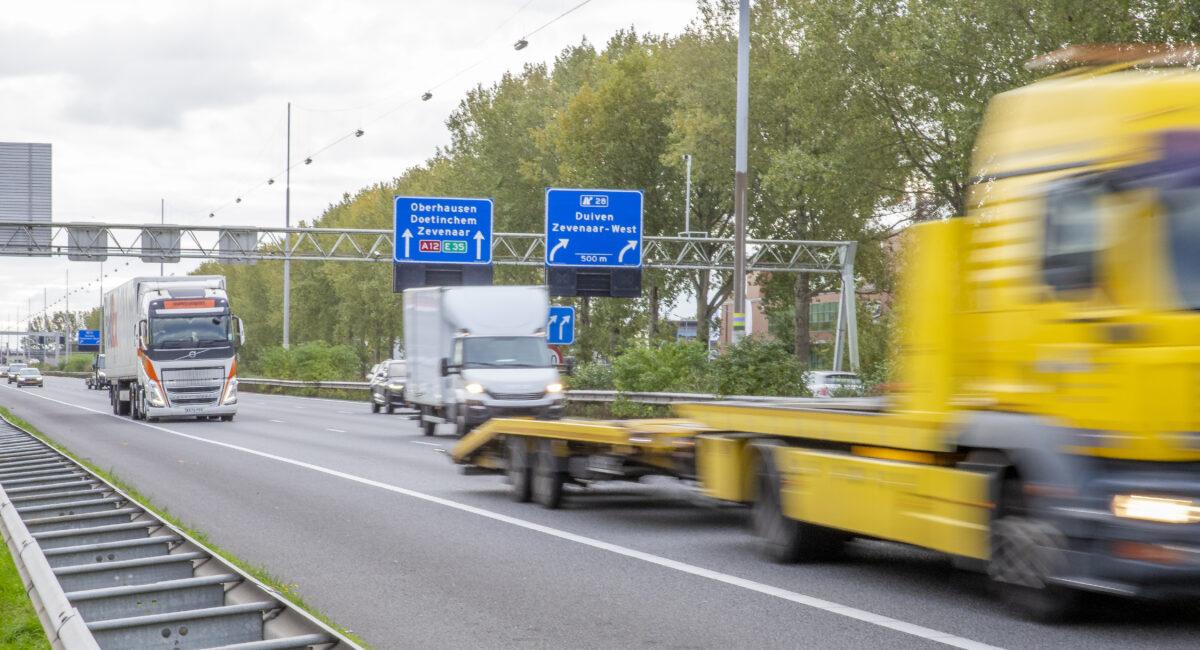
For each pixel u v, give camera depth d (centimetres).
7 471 1692
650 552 1098
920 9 3756
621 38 7381
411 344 3012
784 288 6056
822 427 953
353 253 9369
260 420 3750
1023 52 3434
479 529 1259
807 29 4331
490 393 2525
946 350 839
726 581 944
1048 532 725
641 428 1265
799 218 5538
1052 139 756
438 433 3003
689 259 5197
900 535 849
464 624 795
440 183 8188
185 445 2586
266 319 11000
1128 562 682
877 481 875
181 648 645
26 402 5625
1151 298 683
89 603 716
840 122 4412
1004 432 751
